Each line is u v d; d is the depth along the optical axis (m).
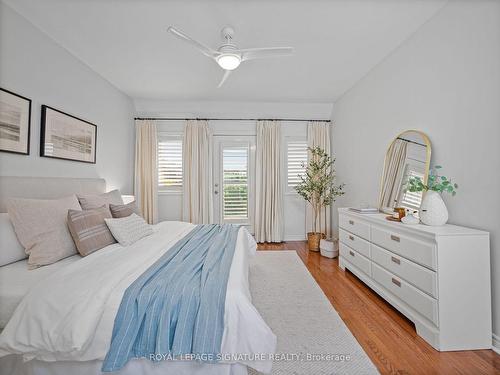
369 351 1.57
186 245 1.97
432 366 1.44
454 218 1.92
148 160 4.34
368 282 2.45
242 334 1.11
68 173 2.65
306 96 4.12
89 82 3.01
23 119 2.07
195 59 2.83
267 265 3.21
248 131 4.59
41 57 2.27
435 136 2.10
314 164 4.18
